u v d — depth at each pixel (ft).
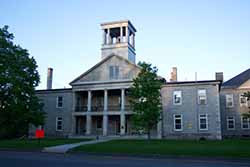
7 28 121.29
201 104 141.79
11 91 115.75
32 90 123.75
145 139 134.41
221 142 111.04
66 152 84.07
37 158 65.16
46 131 166.81
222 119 168.96
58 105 168.45
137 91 115.65
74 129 158.51
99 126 167.73
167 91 147.84
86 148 88.12
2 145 99.96
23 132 158.40
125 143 106.63
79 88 161.68
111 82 155.02
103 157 71.05
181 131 142.10
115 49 173.06
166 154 74.54
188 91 144.97
